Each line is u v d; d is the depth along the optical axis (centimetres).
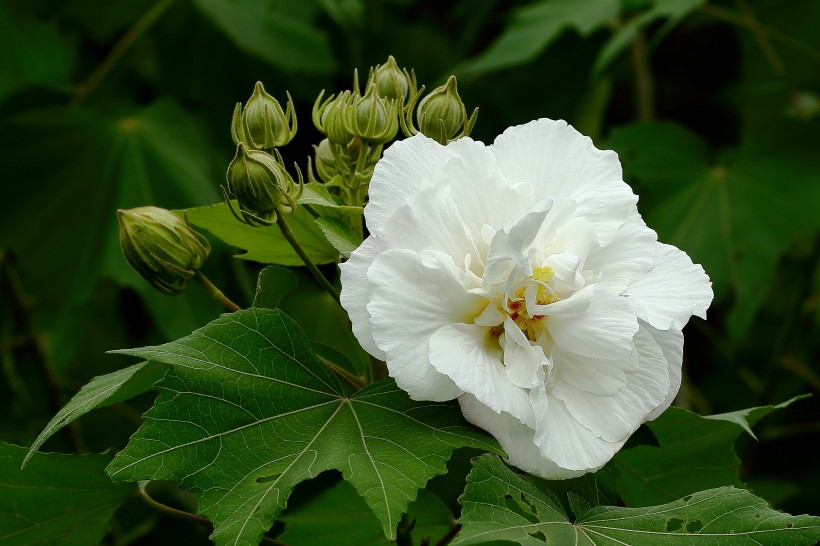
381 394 70
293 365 70
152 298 95
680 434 75
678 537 67
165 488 95
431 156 70
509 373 68
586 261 70
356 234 74
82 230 96
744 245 98
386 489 66
